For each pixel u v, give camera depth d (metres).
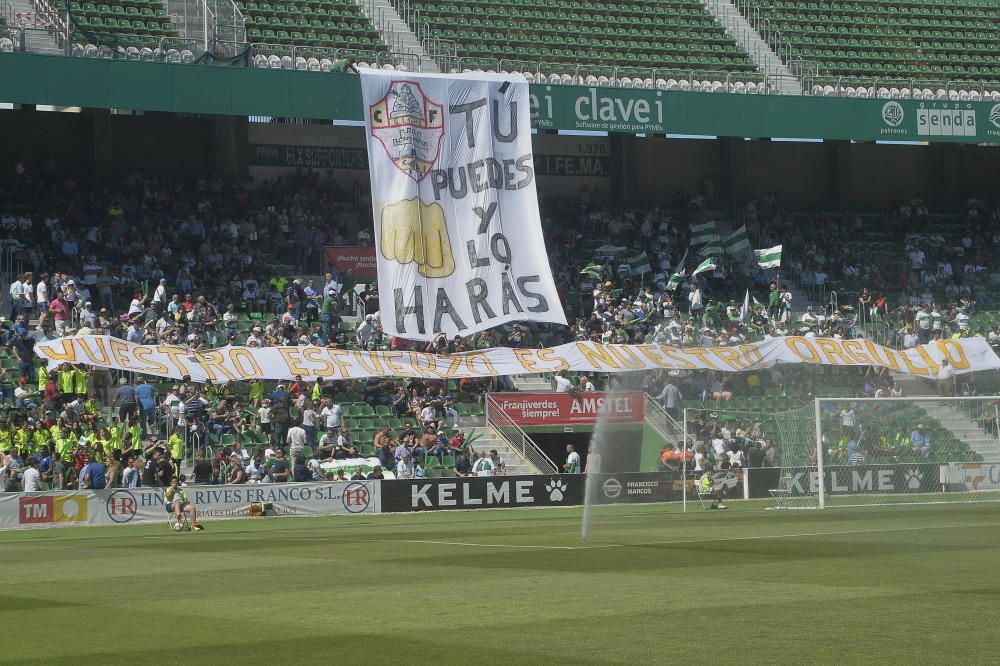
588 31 67.00
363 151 62.44
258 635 13.83
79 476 37.91
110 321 46.97
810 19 71.94
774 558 21.92
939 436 51.00
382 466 43.91
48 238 51.56
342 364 47.06
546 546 25.14
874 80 64.44
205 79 52.12
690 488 44.66
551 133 65.56
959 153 71.38
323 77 53.97
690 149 67.81
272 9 61.78
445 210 51.44
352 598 16.91
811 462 47.59
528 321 53.31
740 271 61.47
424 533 30.09
